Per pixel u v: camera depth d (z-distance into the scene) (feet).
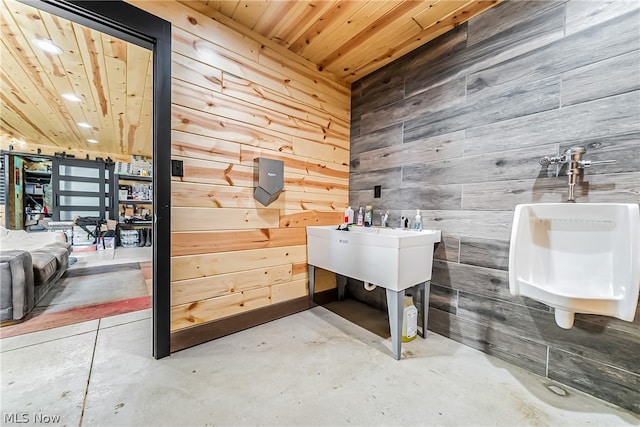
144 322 6.64
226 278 6.01
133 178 19.75
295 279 7.37
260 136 6.49
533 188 4.87
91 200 18.42
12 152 15.97
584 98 4.33
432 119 6.44
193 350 5.37
